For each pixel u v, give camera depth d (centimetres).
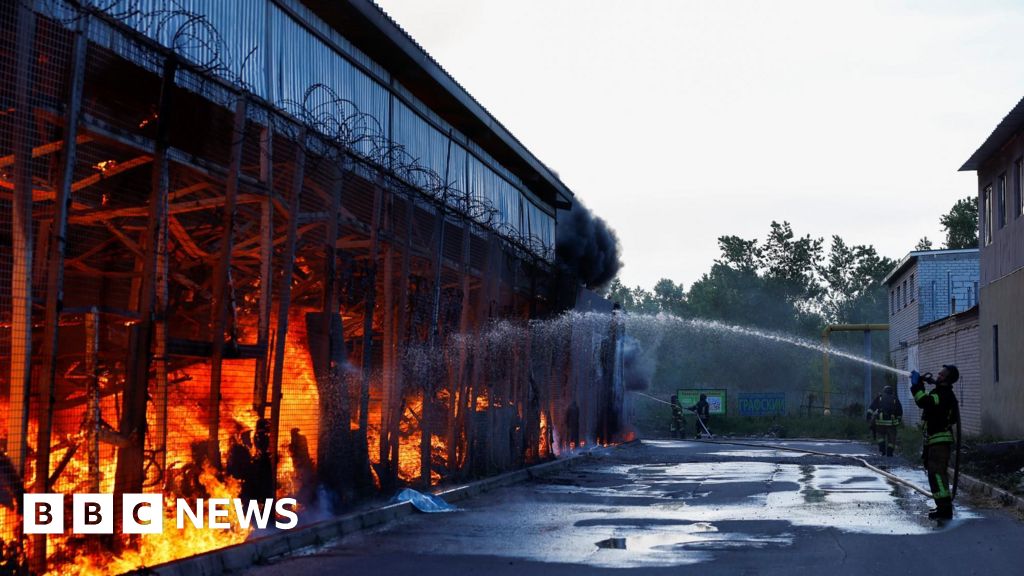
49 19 783
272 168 1117
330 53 1691
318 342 1236
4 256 795
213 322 1035
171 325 1244
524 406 2127
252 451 1074
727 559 942
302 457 1222
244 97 1034
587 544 1057
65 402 1007
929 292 4269
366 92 1833
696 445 3572
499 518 1305
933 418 1278
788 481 1903
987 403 2752
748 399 5462
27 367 741
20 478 731
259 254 1299
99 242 1147
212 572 873
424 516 1327
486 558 965
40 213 1023
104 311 866
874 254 10144
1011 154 2530
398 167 1574
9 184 862
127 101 1030
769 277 9325
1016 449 1898
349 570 899
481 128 2366
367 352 1335
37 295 1019
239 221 1287
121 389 1023
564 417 2586
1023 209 2406
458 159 2358
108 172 988
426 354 1551
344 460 1245
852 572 858
